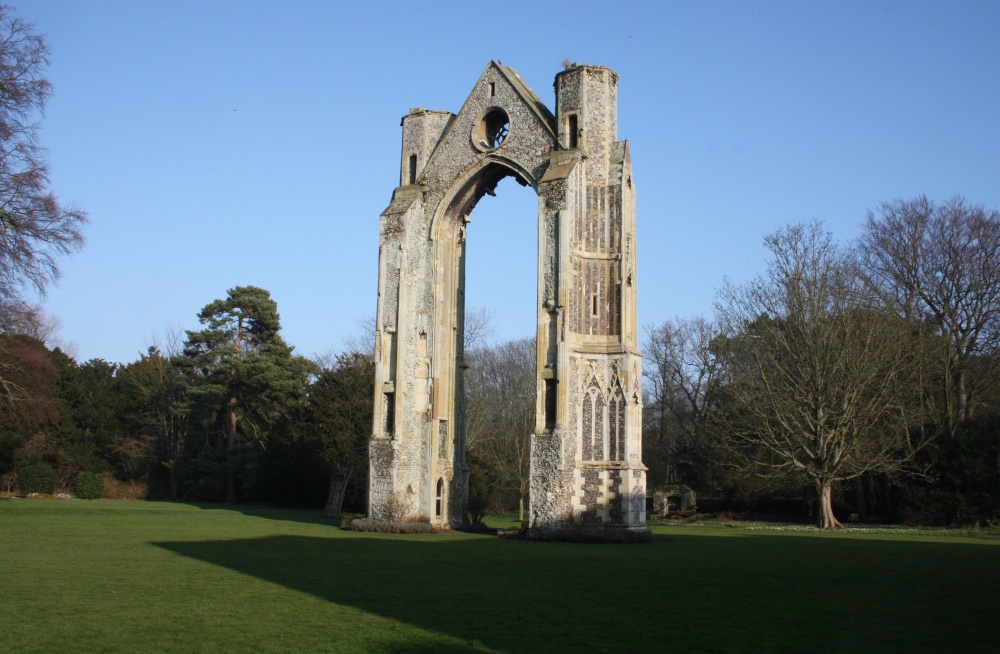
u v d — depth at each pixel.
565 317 36.38
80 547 26.38
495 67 41.97
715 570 22.77
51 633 12.89
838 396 48.62
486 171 41.59
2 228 37.00
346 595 17.06
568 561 25.12
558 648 12.56
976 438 50.53
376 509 40.06
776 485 55.53
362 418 57.66
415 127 43.72
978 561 25.75
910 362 51.81
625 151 38.62
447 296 42.47
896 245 57.00
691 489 66.06
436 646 12.52
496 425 76.62
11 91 36.06
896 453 53.09
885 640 13.44
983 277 53.69
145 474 82.38
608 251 38.06
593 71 39.25
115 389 85.50
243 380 73.88
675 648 12.67
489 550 29.12
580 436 36.62
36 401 58.25
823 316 50.22
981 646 13.08
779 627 14.36
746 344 55.12
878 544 33.53
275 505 66.94
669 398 80.31
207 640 12.62
